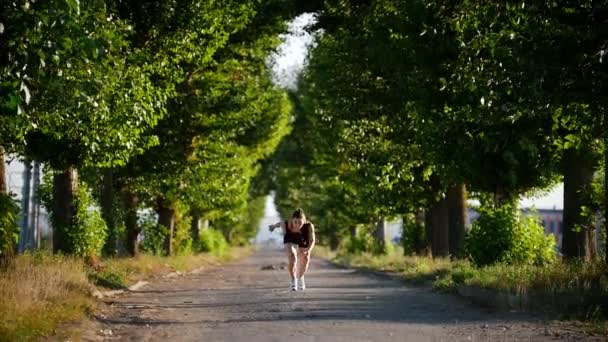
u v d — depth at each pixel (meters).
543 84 24.25
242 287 43.59
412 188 61.91
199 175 64.50
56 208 42.97
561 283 27.61
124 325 24.52
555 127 28.66
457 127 36.31
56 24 17.81
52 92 22.02
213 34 48.44
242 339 20.69
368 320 25.02
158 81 45.66
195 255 92.56
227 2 48.41
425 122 40.31
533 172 42.25
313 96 79.12
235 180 75.12
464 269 39.16
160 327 23.89
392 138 54.25
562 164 39.22
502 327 23.06
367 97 54.59
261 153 100.06
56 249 42.75
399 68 42.59
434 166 50.72
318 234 172.50
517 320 24.64
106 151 37.97
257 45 62.75
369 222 104.62
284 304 31.12
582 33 23.81
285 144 140.00
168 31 45.22
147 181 61.66
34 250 39.66
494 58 25.00
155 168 60.12
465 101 36.66
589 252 37.72
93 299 30.89
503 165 41.91
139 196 70.25
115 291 36.78
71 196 43.19
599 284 27.12
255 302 32.53
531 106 25.12
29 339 18.83
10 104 17.88
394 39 43.12
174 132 60.12
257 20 58.75
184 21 45.38
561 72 24.09
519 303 27.41
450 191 56.25
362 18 51.69
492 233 40.97
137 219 65.88
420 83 40.50
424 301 33.09
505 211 41.53
